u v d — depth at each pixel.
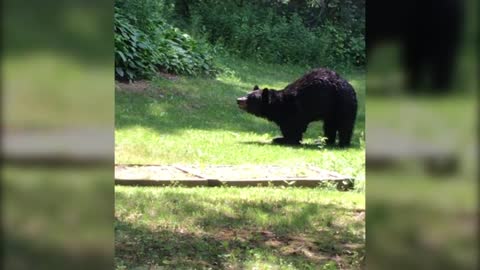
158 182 6.89
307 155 9.56
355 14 23.84
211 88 14.71
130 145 9.17
